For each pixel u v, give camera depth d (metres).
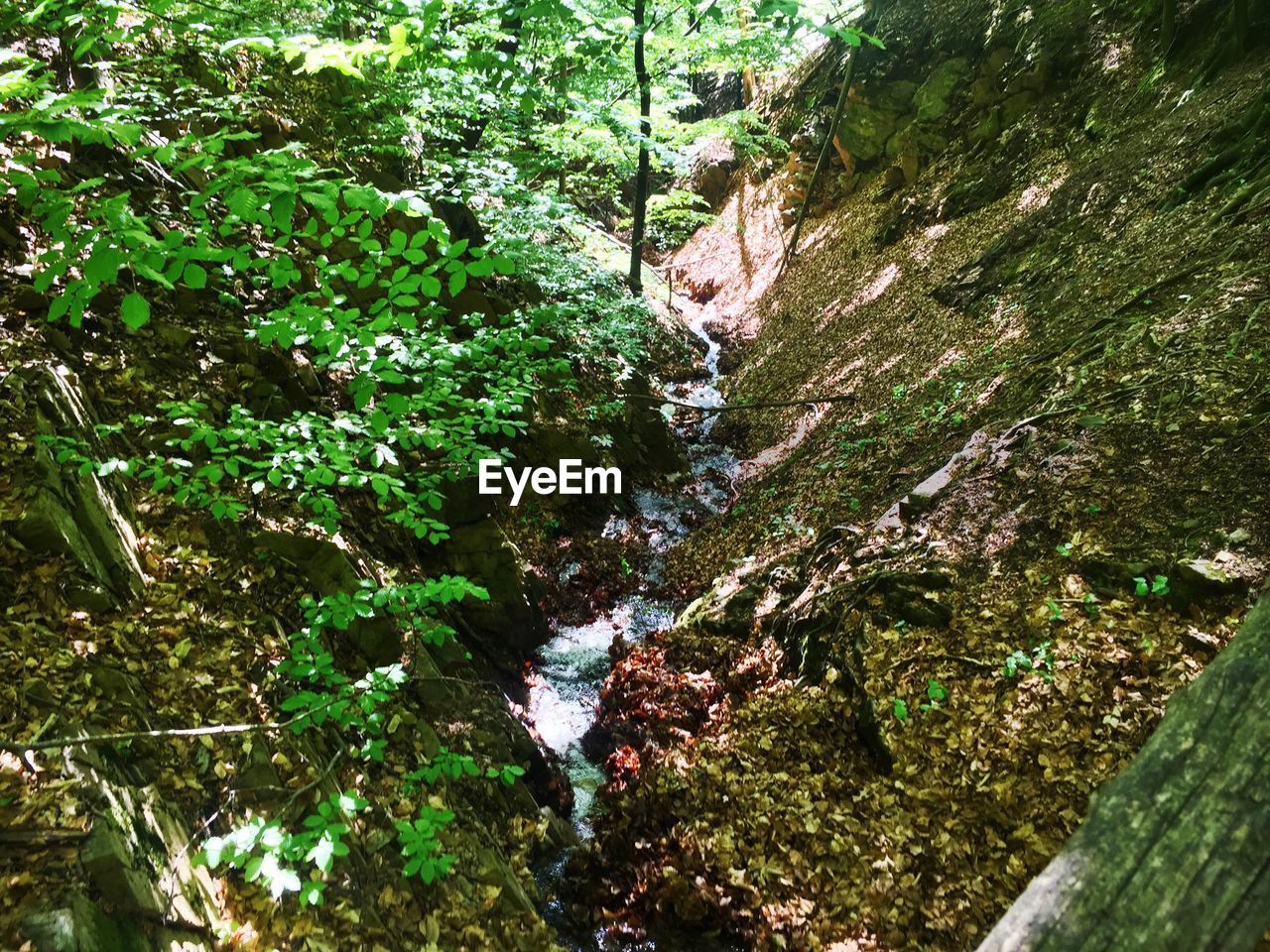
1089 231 11.15
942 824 4.96
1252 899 1.67
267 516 5.52
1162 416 6.68
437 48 7.28
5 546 4.06
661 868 5.21
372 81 9.57
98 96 3.07
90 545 4.39
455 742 5.38
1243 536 5.48
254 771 4.06
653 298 19.19
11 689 3.59
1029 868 4.55
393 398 4.46
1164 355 7.29
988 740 5.26
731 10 12.27
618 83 11.53
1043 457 7.00
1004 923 1.82
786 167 22.14
